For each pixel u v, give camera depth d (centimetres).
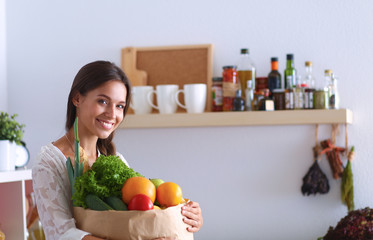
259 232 235
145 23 253
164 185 122
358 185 223
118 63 255
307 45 231
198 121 227
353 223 199
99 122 130
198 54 243
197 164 243
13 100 269
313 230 228
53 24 265
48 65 266
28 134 267
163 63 248
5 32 271
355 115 224
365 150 223
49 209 124
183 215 120
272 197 234
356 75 225
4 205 208
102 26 258
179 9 248
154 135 249
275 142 234
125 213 113
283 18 234
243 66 227
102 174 122
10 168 202
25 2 269
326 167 227
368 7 224
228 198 239
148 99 237
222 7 242
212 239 240
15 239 206
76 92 133
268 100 220
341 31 227
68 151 136
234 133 239
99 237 115
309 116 215
